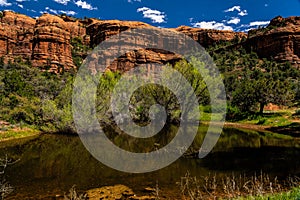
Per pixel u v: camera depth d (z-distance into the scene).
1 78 41.91
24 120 29.17
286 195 7.71
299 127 30.11
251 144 21.31
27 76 57.19
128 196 9.73
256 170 13.20
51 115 27.83
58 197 9.70
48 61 115.00
